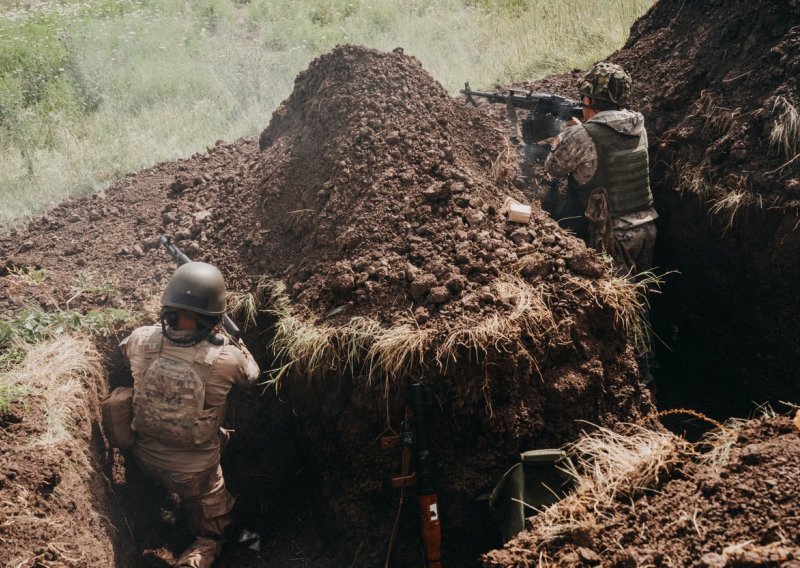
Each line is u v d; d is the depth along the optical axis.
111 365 4.14
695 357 5.04
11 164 7.70
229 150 6.14
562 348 3.73
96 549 3.16
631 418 3.93
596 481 3.15
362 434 3.75
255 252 4.56
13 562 2.81
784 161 4.39
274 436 4.29
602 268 3.94
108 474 3.78
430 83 5.05
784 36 4.75
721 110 4.77
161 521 4.04
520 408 3.65
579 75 6.19
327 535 3.92
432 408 3.64
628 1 8.74
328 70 5.19
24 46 10.52
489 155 4.88
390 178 4.35
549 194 4.74
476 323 3.59
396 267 3.94
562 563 2.83
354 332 3.69
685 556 2.58
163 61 10.36
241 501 4.16
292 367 3.97
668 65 5.34
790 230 4.28
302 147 4.92
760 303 4.56
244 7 13.17
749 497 2.64
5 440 3.29
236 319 4.30
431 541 3.45
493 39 9.62
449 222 4.13
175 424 3.54
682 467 3.04
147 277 4.64
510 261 3.91
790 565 2.30
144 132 8.32
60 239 5.32
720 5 5.26
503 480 3.52
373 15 11.54
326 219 4.34
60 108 9.21
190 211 5.21
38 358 3.83
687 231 4.87
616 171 4.35
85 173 7.20
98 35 11.04
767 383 4.61
